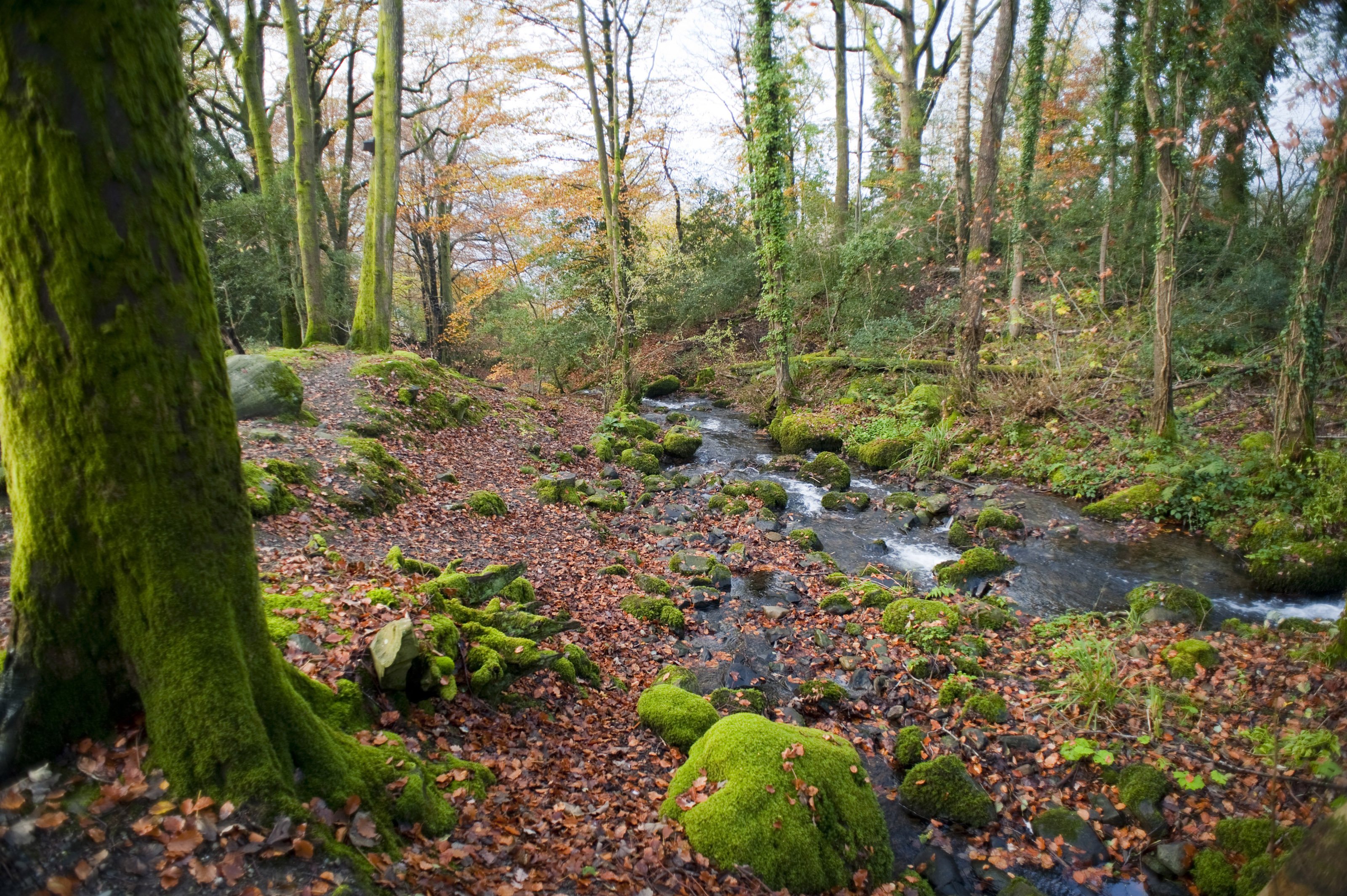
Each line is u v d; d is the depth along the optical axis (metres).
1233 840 4.39
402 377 13.69
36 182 2.48
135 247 2.65
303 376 12.97
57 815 2.68
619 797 4.44
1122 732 5.54
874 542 10.59
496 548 8.55
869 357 18.16
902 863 4.50
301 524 7.23
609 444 14.87
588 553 9.08
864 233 19.31
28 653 2.87
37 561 2.82
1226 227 15.87
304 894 2.73
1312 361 9.45
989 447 13.59
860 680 6.65
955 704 6.13
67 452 2.73
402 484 9.62
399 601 5.48
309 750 3.28
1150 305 15.56
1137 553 9.61
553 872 3.49
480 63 22.02
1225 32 9.97
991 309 18.77
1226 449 11.16
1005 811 4.93
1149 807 4.77
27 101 2.43
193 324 2.87
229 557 3.09
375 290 15.92
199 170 21.94
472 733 4.67
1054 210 17.62
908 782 5.08
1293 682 5.79
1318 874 2.07
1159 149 10.91
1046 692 6.27
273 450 8.71
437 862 3.27
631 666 6.57
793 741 4.60
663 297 23.48
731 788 4.23
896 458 14.02
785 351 17.53
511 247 27.12
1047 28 16.25
